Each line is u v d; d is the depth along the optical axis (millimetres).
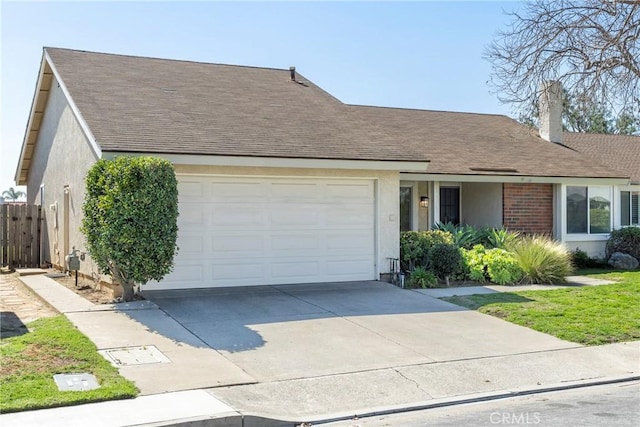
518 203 18953
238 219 13305
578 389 7707
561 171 19062
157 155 11617
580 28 13555
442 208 20312
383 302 12109
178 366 7762
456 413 6688
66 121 15977
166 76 16844
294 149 13211
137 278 10852
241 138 13281
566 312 11336
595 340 9680
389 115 21969
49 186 18594
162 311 10727
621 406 6898
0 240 19141
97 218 10992
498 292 13422
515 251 15805
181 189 12766
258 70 19266
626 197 21000
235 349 8633
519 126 23219
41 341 8414
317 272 14078
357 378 7660
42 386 6699
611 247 19719
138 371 7492
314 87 18891
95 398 6398
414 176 16828
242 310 11031
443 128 21609
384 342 9258
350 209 14430
